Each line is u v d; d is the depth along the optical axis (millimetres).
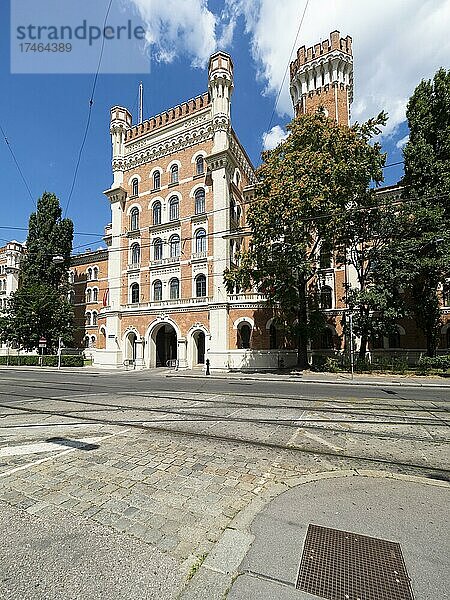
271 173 23828
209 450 5898
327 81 38969
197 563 2828
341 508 3758
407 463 5383
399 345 29359
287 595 2469
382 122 22750
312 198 21219
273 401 11172
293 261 22219
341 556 2910
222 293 30828
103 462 5270
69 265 50000
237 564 2809
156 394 13023
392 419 8375
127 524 3465
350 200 23219
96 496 4109
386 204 24891
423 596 2477
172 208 35750
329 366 24172
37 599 2443
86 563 2834
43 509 3791
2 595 2480
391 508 3760
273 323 29391
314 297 26844
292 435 6906
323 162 21578
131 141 39219
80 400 11500
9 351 51656
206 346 30875
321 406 10188
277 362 28500
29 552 2994
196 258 32781
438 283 24531
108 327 36531
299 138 24094
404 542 3125
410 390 14711
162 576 2670
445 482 4488
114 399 11719
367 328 24141
